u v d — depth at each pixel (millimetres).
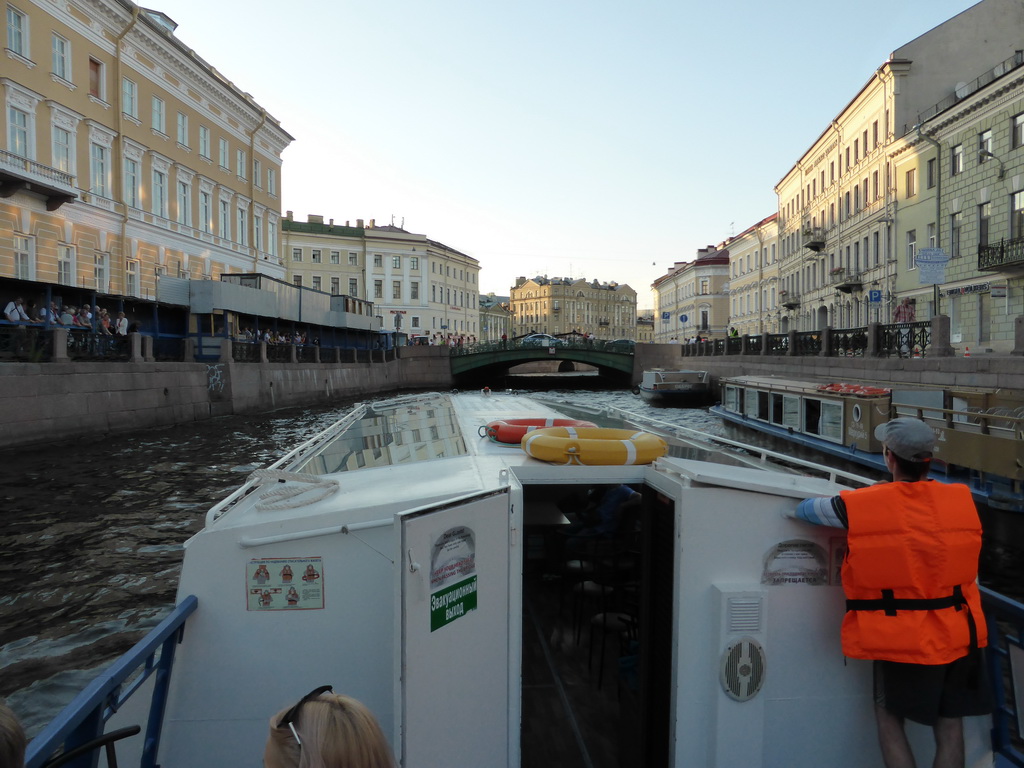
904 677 2234
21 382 16781
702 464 2871
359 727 1394
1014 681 2461
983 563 8711
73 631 6973
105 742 2172
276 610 2715
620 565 4137
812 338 25547
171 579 8414
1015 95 23484
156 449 17578
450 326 84625
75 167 27891
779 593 2521
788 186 49375
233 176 42156
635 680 3367
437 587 2092
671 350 47188
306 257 72438
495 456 3453
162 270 34281
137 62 32156
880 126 32969
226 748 2693
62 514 11180
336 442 4629
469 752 2258
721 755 2484
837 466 14078
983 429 9828
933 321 18219
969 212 26156
